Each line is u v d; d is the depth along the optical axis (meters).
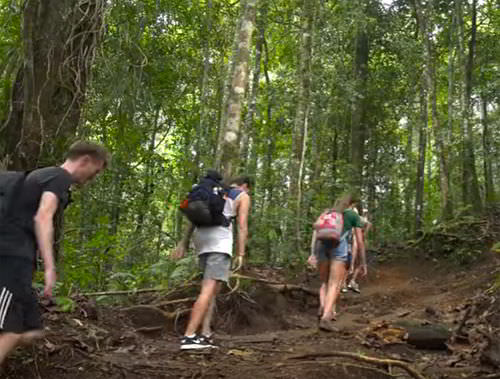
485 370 4.92
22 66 5.96
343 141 22.31
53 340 4.70
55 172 3.47
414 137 27.05
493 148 21.80
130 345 5.41
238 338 6.32
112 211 10.85
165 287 7.68
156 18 10.03
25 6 5.67
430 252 13.88
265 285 8.21
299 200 13.24
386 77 20.66
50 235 3.32
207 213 5.43
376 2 19.59
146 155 11.80
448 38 19.97
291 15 16.98
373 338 6.04
